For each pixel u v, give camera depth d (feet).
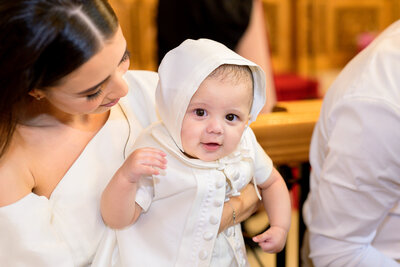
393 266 3.97
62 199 3.37
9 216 3.07
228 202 3.67
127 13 16.78
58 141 3.46
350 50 22.29
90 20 2.68
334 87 4.24
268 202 3.97
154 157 3.01
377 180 3.68
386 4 22.38
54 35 2.59
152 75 4.29
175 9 7.17
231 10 6.66
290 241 8.90
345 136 3.81
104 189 3.39
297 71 21.62
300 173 5.23
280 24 21.11
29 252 3.09
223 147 3.28
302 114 4.75
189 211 3.35
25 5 2.57
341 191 3.89
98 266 3.36
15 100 2.82
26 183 3.23
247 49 7.28
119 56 2.87
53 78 2.71
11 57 2.61
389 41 4.01
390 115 3.53
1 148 3.08
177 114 3.18
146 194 3.34
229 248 3.64
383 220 4.20
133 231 3.47
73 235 3.36
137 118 4.02
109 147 3.64
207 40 3.41
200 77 3.09
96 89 2.87
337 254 4.09
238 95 3.18
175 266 3.37
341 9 21.79
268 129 4.43
